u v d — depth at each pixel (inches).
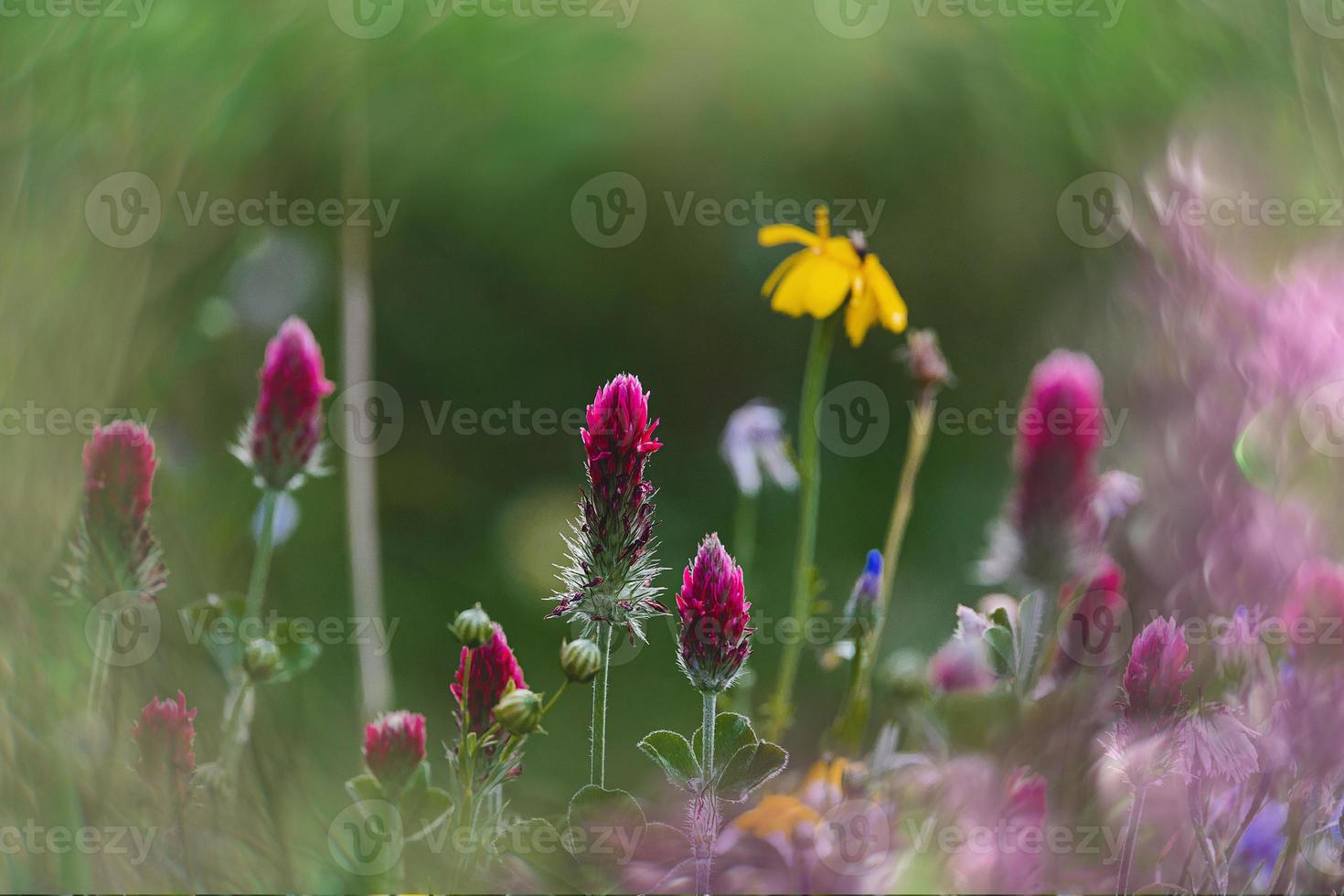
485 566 66.9
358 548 48.3
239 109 54.2
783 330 89.4
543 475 76.1
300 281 60.9
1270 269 45.0
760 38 97.4
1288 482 43.3
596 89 93.8
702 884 40.2
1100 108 54.6
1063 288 74.9
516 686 40.3
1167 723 39.6
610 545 40.1
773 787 43.9
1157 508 44.6
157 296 47.6
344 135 60.0
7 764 39.8
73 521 41.9
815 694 52.1
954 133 85.8
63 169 45.0
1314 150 45.3
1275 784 40.8
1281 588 42.4
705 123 97.5
